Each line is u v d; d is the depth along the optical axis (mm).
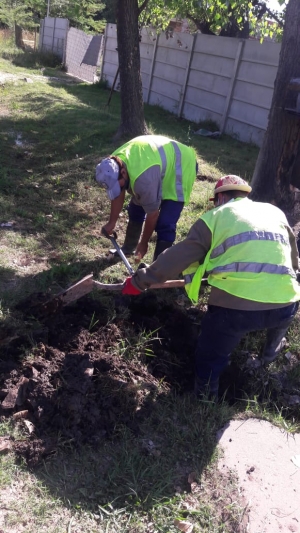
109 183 3732
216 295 2996
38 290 4121
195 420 3102
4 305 3803
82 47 18984
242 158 9133
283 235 2943
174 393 3309
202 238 2900
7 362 3211
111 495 2574
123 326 3688
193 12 11953
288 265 2924
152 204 3811
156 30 13711
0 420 2854
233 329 2975
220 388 3537
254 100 10797
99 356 3271
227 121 11656
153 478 2688
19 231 5121
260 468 2838
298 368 3709
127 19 8016
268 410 3361
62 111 10781
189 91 12969
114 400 3070
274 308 2943
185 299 4227
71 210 5758
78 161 7457
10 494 2492
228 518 2525
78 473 2664
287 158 4746
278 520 2537
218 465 2822
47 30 22812
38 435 2830
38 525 2369
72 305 3814
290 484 2756
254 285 2846
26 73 17875
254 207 2988
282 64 4562
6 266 4414
